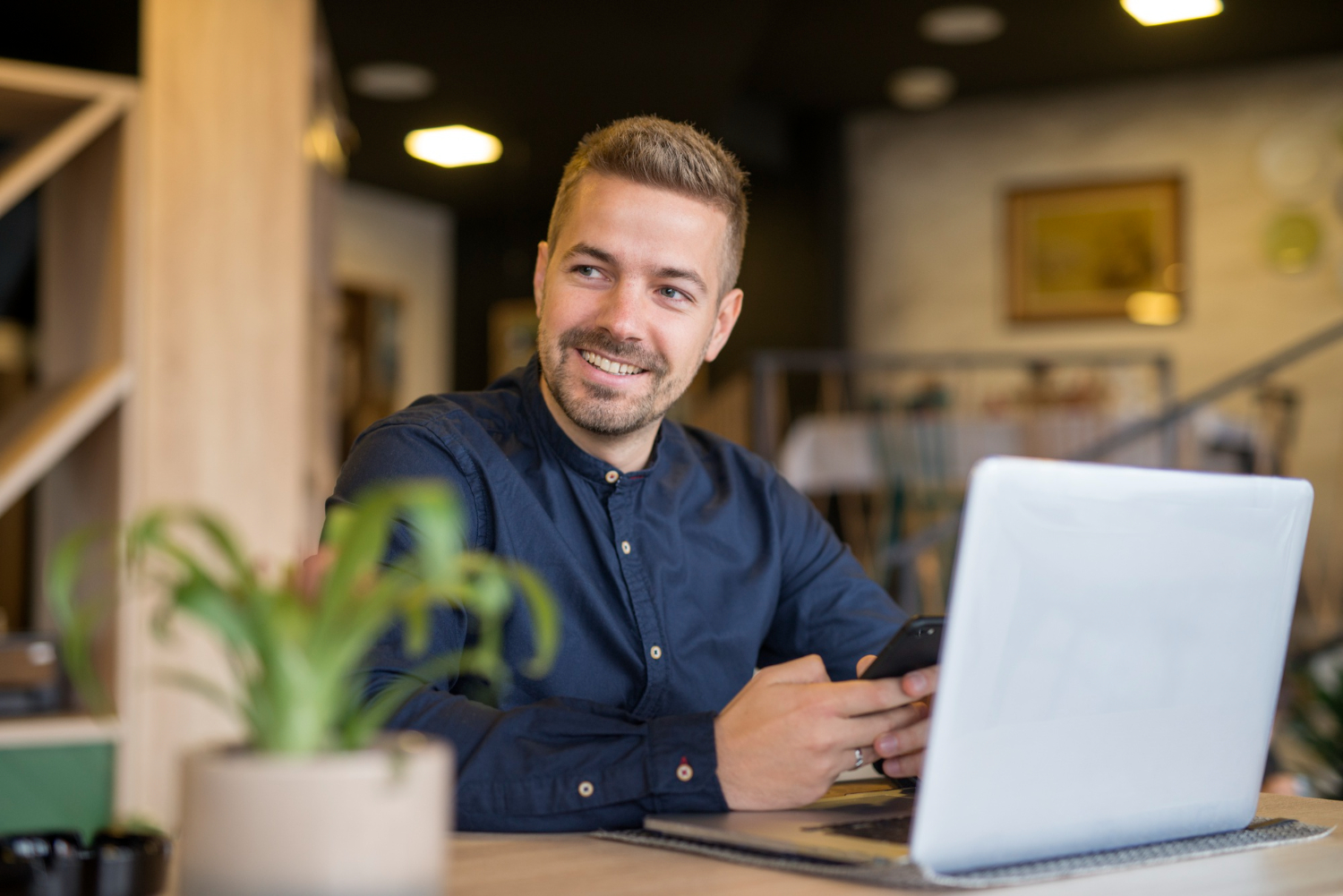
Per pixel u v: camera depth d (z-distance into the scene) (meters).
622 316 1.25
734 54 4.94
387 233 8.09
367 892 0.54
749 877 0.78
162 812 2.19
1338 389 6.45
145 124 2.34
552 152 6.65
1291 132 6.62
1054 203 7.07
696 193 1.26
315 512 2.97
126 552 0.54
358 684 0.99
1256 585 0.88
